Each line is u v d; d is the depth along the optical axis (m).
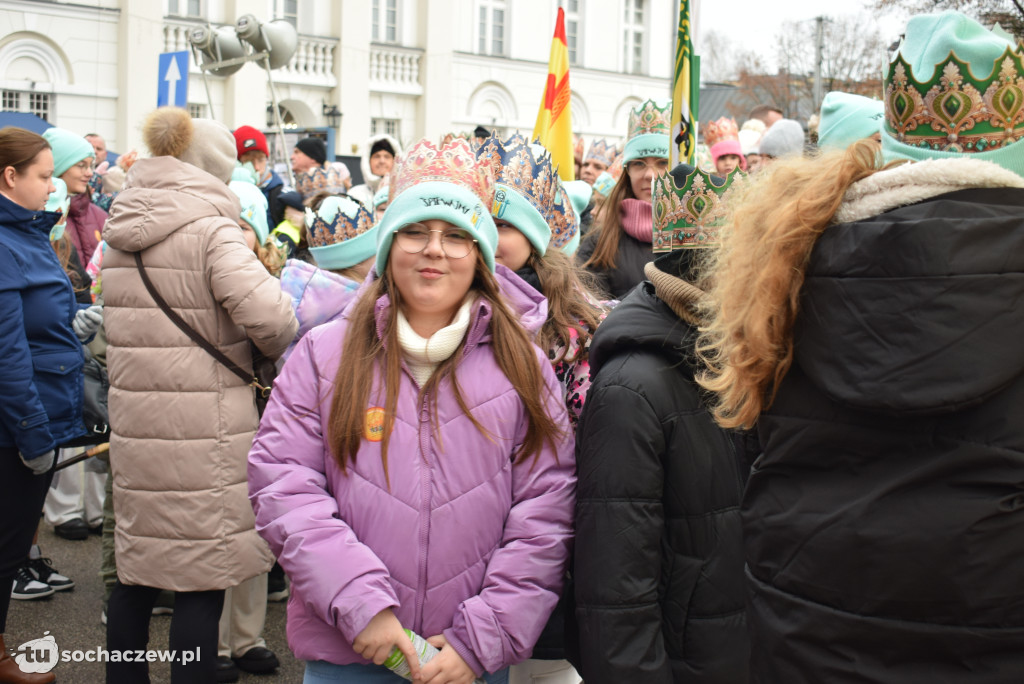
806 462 1.40
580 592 1.99
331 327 2.19
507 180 2.63
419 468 2.06
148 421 3.08
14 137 3.36
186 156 3.25
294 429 2.12
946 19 1.41
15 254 3.29
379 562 2.01
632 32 24.86
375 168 8.88
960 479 1.25
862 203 1.36
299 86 19.80
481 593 2.07
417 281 2.10
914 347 1.24
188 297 3.10
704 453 2.02
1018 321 1.22
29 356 3.28
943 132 1.40
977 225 1.24
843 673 1.33
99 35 17.08
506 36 22.67
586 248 4.59
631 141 4.38
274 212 7.29
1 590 3.47
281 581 4.69
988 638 1.24
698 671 2.02
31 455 3.27
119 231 3.11
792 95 30.59
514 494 2.17
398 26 21.42
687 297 1.99
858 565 1.31
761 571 1.46
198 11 18.45
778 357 1.42
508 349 2.15
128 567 3.11
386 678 2.11
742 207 1.55
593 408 2.03
